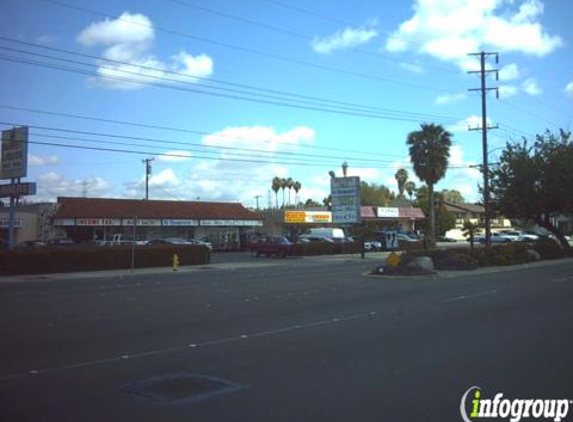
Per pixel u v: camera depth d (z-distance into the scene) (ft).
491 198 150.00
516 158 146.41
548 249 134.31
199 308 49.19
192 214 200.34
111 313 46.19
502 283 72.64
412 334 35.63
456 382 24.20
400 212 271.28
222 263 133.18
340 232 205.87
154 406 21.15
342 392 22.76
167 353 30.32
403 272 87.45
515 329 37.11
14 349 31.37
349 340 33.76
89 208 177.37
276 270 107.55
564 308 47.26
